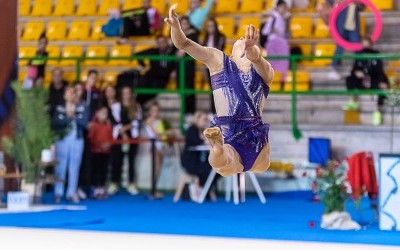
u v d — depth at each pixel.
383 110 17.17
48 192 17.55
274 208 14.88
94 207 15.01
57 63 19.53
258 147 6.96
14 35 16.47
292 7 18.78
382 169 11.77
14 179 15.79
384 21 18.09
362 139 16.98
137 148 17.62
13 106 16.14
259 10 19.06
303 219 13.12
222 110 6.92
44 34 18.88
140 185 17.95
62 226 12.20
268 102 18.02
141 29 19.16
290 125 17.41
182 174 17.70
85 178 16.45
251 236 11.06
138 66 18.80
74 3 20.52
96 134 16.52
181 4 19.80
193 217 13.47
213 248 9.94
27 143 15.29
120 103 17.14
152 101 18.38
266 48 17.69
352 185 12.43
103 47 19.56
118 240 10.67
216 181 16.36
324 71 17.95
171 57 17.36
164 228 11.96
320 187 12.00
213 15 19.30
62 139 15.98
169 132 17.25
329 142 16.55
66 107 15.98
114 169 17.23
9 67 16.38
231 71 6.94
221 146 6.43
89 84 16.80
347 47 14.95
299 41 18.39
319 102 17.75
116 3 20.20
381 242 10.46
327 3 17.84
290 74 17.78
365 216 13.24
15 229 11.80
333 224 11.80
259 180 17.19
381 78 16.78
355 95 17.38
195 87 18.19
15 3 16.47
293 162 17.03
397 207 11.69
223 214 13.93
